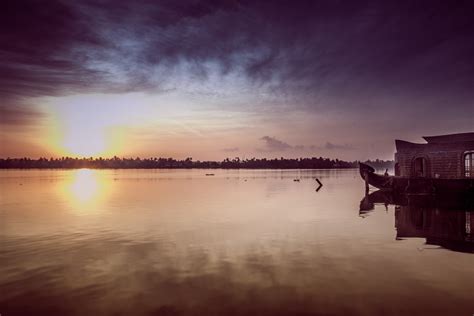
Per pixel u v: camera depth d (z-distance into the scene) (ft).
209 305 32.96
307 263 46.09
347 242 58.39
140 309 32.40
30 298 35.37
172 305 33.14
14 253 53.36
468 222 77.97
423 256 48.98
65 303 34.04
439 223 76.74
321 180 319.06
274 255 50.37
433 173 140.05
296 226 73.92
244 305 32.86
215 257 49.75
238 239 61.52
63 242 60.80
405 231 67.62
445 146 136.77
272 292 35.96
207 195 156.56
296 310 31.68
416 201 124.06
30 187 230.27
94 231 70.64
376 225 74.69
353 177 406.00
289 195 153.99
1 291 37.29
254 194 160.76
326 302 33.30
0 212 102.12
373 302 33.24
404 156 149.69
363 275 40.88
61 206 117.19
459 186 127.75
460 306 32.19
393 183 145.89
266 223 78.02
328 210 100.32
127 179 372.99
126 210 104.27
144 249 55.11
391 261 46.57
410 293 35.24
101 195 161.68
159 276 41.52
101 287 38.14
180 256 50.49
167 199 138.82
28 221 84.48
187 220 83.30
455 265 44.50
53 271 44.21
